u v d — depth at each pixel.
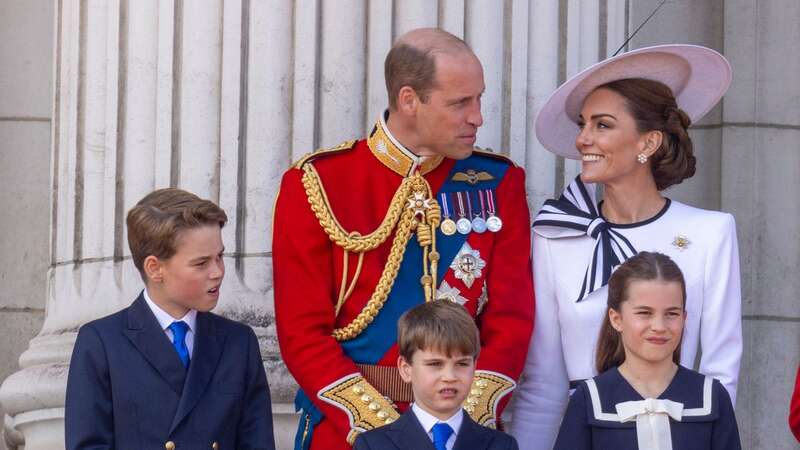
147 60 22.38
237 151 21.72
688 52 19.69
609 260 19.45
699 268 19.36
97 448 17.92
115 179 22.48
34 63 27.50
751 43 27.19
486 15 22.19
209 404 18.30
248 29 21.86
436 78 18.77
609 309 18.41
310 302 18.83
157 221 18.12
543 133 20.78
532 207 22.22
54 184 24.09
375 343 18.92
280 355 21.17
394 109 19.34
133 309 18.55
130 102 22.45
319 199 19.12
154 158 22.22
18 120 27.45
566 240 19.88
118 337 18.33
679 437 17.80
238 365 18.66
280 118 21.70
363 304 19.00
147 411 18.09
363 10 21.91
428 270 19.14
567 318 19.61
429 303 17.52
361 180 19.47
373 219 19.27
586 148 19.70
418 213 19.20
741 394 26.81
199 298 18.30
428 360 17.14
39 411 22.44
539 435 19.91
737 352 19.33
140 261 18.42
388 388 18.80
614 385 18.09
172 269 18.20
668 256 18.59
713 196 27.38
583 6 22.89
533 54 22.47
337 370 18.45
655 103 19.53
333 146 21.69
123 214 22.41
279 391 21.09
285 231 19.16
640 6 27.59
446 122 18.86
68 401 18.12
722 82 20.20
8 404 22.75
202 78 21.88
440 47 18.89
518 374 19.00
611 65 19.66
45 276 27.23
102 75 23.03
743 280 26.95
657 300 17.88
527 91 22.41
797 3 27.27
